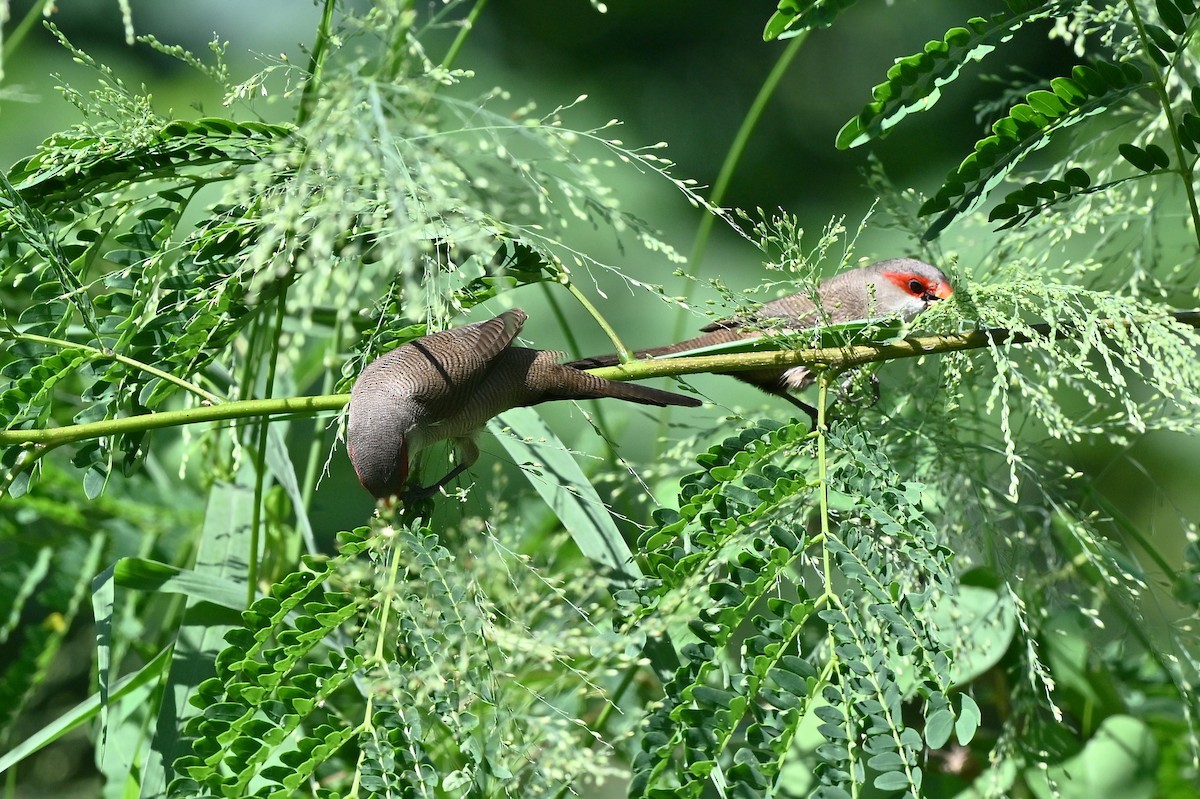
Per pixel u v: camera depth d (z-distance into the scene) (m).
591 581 5.87
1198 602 6.01
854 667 4.21
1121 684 6.80
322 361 7.49
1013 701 5.71
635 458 11.23
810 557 4.83
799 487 4.82
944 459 5.92
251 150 5.54
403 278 5.48
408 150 4.64
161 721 5.32
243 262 5.38
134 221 6.29
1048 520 6.16
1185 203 7.02
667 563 4.62
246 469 6.60
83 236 5.68
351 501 9.20
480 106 5.59
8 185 5.17
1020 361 6.39
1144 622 5.84
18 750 5.50
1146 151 5.04
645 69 15.45
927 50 5.01
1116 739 5.70
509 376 6.12
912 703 5.77
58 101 11.89
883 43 15.20
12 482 5.07
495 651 5.08
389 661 4.71
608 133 13.37
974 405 6.12
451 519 6.09
